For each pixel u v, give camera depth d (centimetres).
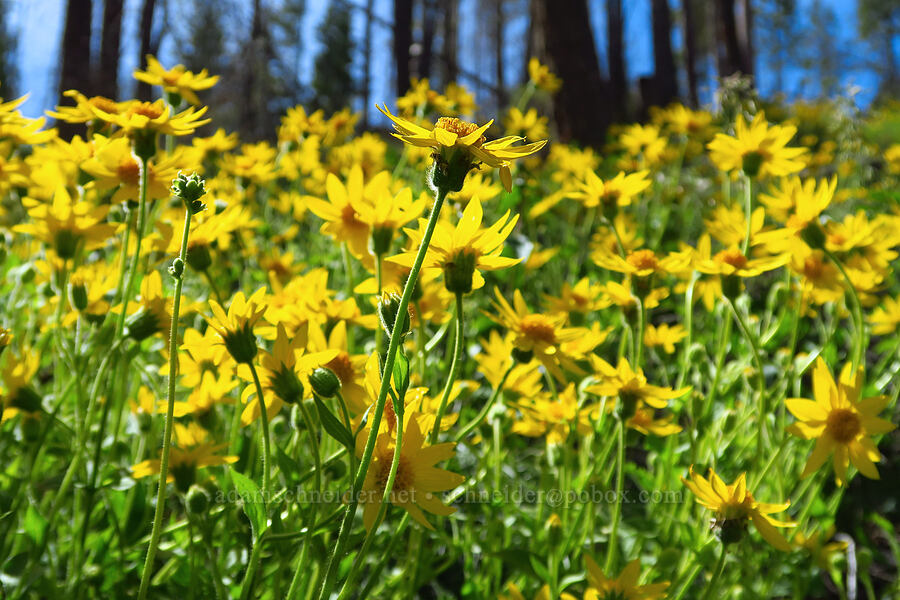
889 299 100
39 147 80
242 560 68
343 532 51
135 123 70
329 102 1312
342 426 53
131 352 71
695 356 87
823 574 97
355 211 71
